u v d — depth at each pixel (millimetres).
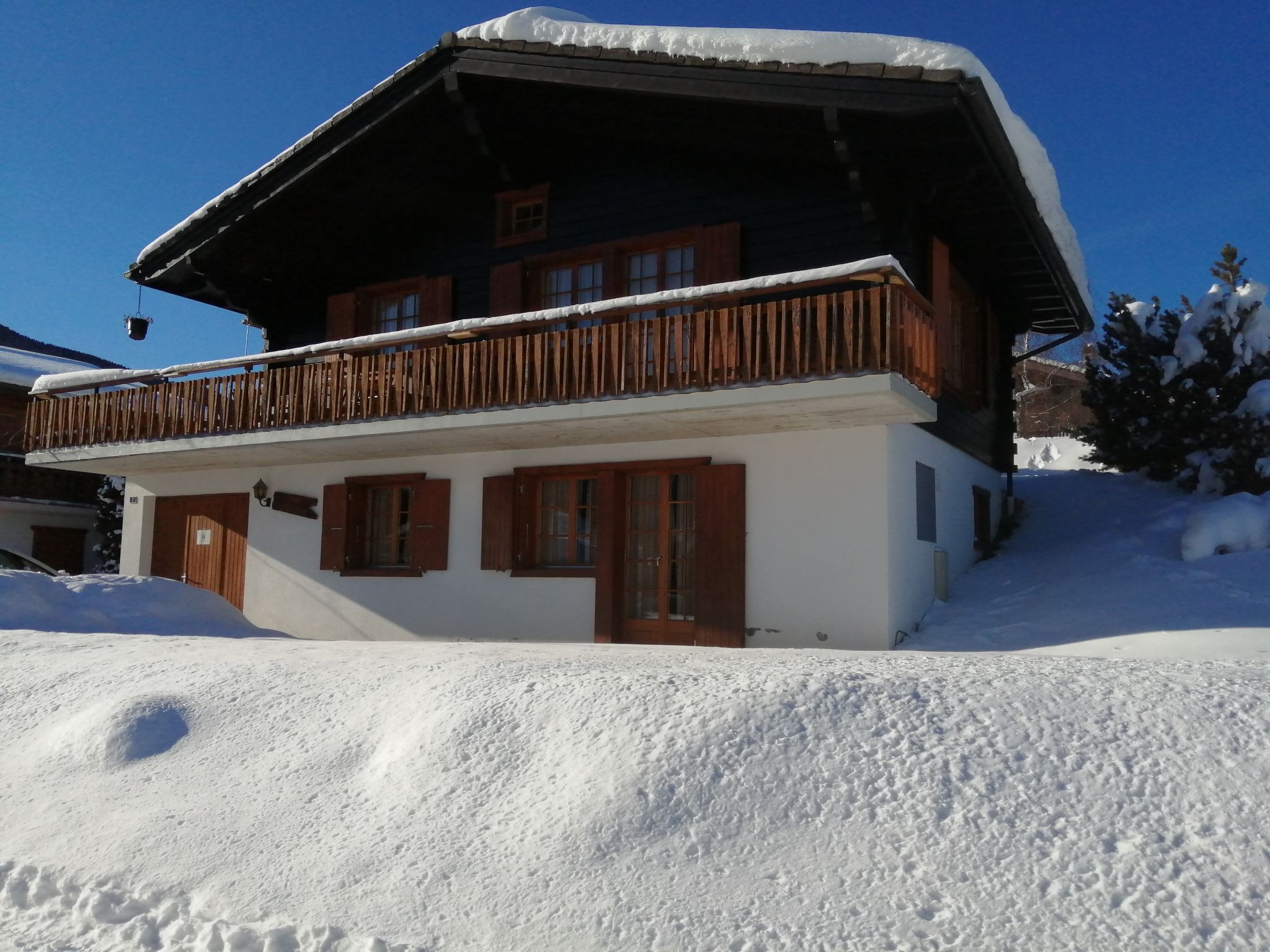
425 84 11250
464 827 4137
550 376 10562
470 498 11719
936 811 3814
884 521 9422
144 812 4625
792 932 3314
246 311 14469
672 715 4582
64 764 5242
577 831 3936
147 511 14562
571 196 12000
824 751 4227
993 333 13867
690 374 9156
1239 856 3412
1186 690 4508
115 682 6312
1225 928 3121
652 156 11508
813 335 10094
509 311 12047
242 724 5410
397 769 4641
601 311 9500
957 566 11664
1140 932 3139
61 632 9070
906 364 8523
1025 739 4176
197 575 13961
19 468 21047
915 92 8617
